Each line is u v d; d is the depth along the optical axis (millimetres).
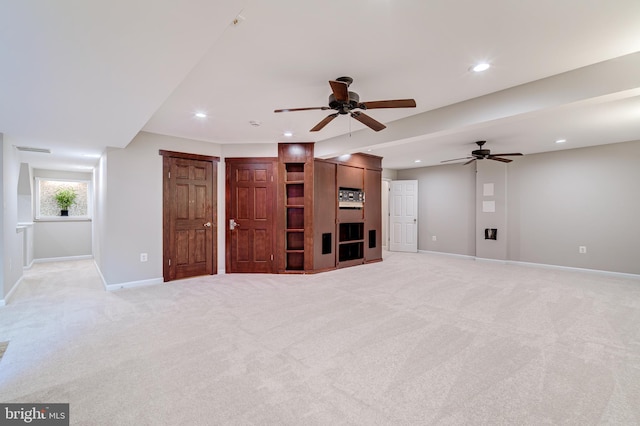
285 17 1881
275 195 5477
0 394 1940
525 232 6434
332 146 5133
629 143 5238
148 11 1459
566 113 3666
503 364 2307
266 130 4605
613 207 5406
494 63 2520
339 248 6121
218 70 2615
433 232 8055
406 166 8188
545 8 1810
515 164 6582
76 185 7172
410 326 3033
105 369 2236
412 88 3031
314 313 3408
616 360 2361
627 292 4293
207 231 5324
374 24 1971
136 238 4621
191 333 2871
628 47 2262
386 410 1785
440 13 1858
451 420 1699
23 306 3674
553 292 4285
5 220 3838
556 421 1688
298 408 1803
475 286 4605
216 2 1408
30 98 2578
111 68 2064
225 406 1821
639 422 1677
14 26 1560
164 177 4871
